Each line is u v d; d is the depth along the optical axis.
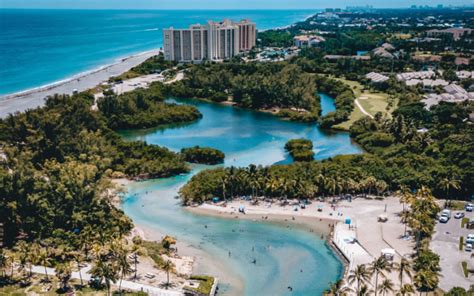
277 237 131.12
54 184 136.88
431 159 169.00
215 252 123.69
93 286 102.44
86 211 133.00
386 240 125.12
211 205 151.12
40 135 169.12
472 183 148.50
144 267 112.56
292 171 164.00
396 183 156.62
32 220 126.25
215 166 188.50
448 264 110.81
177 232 134.38
